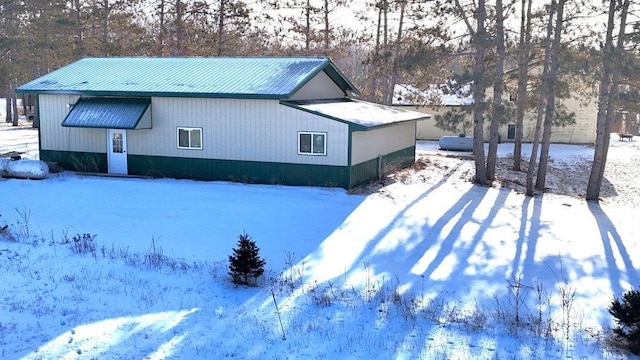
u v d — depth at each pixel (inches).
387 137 1023.0
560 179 1157.1
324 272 536.4
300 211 738.2
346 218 715.4
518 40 1032.2
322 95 1045.2
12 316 406.0
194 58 1107.3
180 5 1644.9
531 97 1046.4
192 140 937.5
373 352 370.9
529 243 651.5
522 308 462.9
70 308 424.8
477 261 581.9
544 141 1004.6
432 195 871.1
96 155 992.9
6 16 1608.0
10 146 1283.2
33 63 1768.0
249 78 962.7
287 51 1728.6
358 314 436.8
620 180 1190.9
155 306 438.0
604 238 687.1
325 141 867.4
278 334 394.9
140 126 925.8
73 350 358.6
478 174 992.2
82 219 695.1
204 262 550.3
